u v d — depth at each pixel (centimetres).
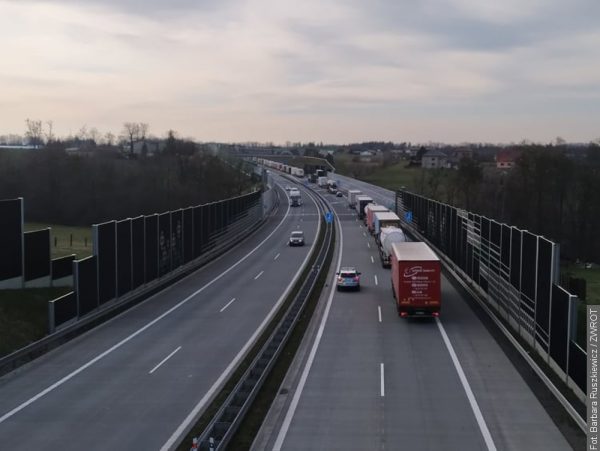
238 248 6644
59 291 3469
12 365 2559
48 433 1864
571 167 8788
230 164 16962
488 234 3650
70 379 2388
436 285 3256
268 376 2372
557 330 2298
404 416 1972
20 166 9719
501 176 11075
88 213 9444
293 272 5003
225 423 1800
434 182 13388
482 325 3194
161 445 1766
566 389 2148
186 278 4781
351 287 4153
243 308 3669
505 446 1741
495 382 2294
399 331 3089
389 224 6384
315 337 2994
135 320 3391
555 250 2353
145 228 4138
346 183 17875
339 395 2177
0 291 3188
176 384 2312
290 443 1781
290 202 12094
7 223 3259
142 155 15688
